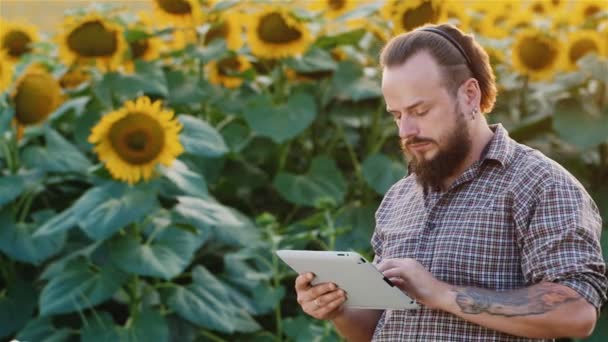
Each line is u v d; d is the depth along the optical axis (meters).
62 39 5.46
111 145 4.70
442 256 2.71
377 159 5.46
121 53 5.46
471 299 2.58
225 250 5.34
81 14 5.82
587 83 5.31
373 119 5.73
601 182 5.27
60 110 5.46
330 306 2.77
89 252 4.99
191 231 4.89
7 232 5.15
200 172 5.45
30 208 5.57
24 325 5.19
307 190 5.50
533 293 2.57
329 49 5.96
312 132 5.86
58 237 5.18
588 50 5.48
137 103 4.70
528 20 6.39
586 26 5.98
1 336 5.13
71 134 5.84
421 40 2.71
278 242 4.96
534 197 2.65
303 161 5.83
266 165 5.77
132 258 4.71
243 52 5.88
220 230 5.14
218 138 5.05
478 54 2.78
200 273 5.04
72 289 4.77
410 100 2.66
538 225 2.62
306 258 2.69
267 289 4.94
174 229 4.90
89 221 4.61
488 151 2.73
